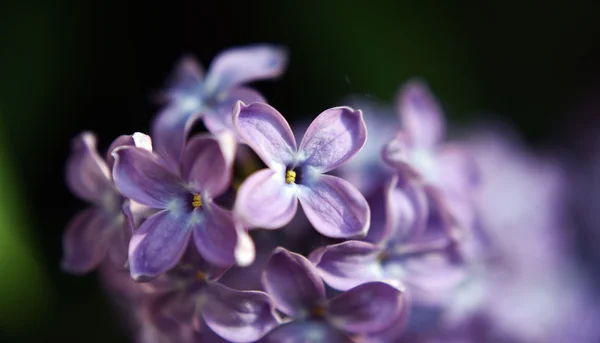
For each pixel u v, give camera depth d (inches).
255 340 5.6
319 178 5.5
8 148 7.4
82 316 7.3
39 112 7.8
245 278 5.7
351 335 5.7
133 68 7.9
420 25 9.3
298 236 5.8
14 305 7.1
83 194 6.0
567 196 9.6
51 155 7.7
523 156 9.1
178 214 5.4
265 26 8.2
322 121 5.5
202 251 5.3
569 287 8.1
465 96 9.6
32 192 7.6
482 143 8.9
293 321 5.7
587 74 10.2
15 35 7.8
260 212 5.3
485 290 7.2
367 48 8.7
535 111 10.2
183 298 5.7
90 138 5.8
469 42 9.7
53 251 7.5
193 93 6.2
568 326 7.9
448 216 6.0
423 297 6.4
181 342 5.8
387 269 5.9
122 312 7.0
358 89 8.6
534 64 10.0
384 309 5.6
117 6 8.0
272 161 5.4
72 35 7.9
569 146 10.1
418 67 9.2
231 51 6.4
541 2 9.9
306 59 8.4
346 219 5.4
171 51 8.0
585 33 10.1
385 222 5.8
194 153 5.4
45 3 7.9
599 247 9.2
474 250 6.8
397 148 5.9
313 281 5.5
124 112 7.9
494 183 8.2
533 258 7.8
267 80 6.3
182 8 8.0
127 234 5.6
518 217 8.0
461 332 7.0
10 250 7.1
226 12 8.1
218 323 5.6
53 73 7.8
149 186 5.5
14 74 7.8
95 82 7.9
